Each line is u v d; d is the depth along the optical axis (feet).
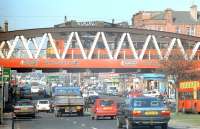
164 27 457.27
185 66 188.65
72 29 256.52
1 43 258.78
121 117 103.35
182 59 193.47
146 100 95.81
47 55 292.40
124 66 248.52
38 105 209.87
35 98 337.93
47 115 182.09
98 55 282.15
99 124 124.47
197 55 274.77
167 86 276.82
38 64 245.65
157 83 362.94
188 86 168.35
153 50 284.00
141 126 100.01
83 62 247.50
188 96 168.04
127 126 96.99
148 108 94.27
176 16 458.91
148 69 257.75
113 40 345.72
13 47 252.21
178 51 233.35
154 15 475.31
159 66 218.79
